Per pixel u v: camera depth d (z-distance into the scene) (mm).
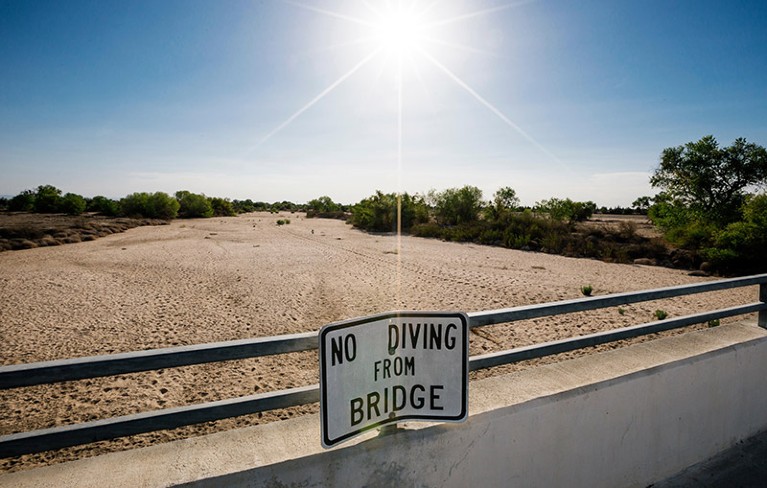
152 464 1476
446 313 1636
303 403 1717
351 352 1504
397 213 28609
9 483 1380
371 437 1644
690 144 18953
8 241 17891
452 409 1656
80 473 1429
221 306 8047
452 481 1769
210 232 26922
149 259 14570
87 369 1386
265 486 1468
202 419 1554
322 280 10766
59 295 8922
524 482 1971
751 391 2896
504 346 5746
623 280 10945
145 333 6344
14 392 4305
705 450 2686
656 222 19312
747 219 13078
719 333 2980
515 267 13141
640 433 2357
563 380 2189
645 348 2674
